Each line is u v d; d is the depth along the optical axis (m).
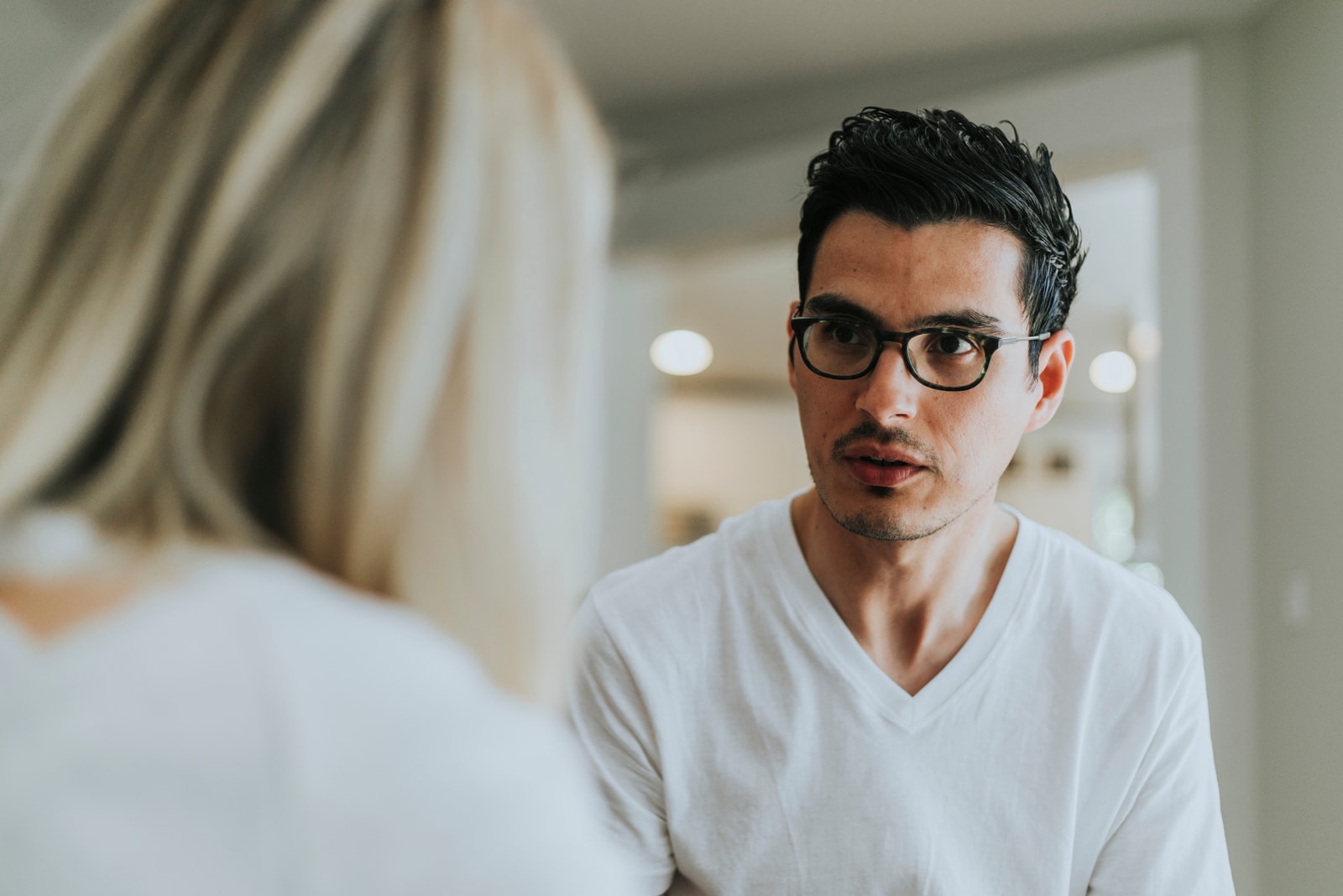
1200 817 1.10
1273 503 2.53
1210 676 2.62
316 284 0.42
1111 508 7.92
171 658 0.38
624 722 1.07
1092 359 6.30
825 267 0.99
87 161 0.44
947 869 1.03
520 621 0.45
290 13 0.45
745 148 3.57
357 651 0.40
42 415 0.41
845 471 0.98
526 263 0.45
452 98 0.44
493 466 0.44
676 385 8.27
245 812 0.37
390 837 0.37
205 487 0.42
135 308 0.42
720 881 1.06
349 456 0.42
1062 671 1.06
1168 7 2.72
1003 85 3.13
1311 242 2.38
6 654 0.39
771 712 1.05
